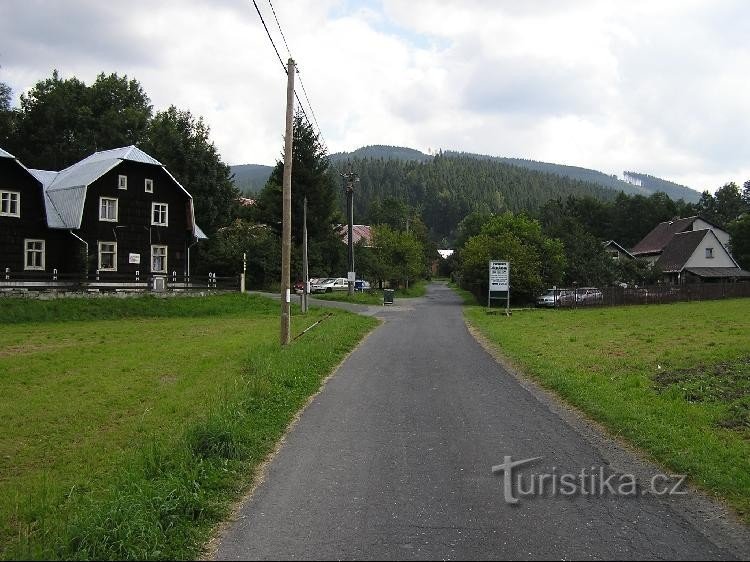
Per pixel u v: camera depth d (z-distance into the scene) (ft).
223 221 216.33
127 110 220.43
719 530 18.62
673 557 16.79
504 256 159.33
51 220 127.24
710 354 54.29
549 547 17.38
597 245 195.72
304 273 114.62
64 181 141.18
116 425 36.60
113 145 214.07
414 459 25.86
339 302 155.33
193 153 206.28
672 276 229.66
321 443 28.58
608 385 40.01
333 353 57.57
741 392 37.68
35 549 16.90
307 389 40.88
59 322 101.19
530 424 31.78
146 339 76.43
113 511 18.57
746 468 23.43
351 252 168.35
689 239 234.79
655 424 29.86
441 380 44.86
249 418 31.45
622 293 164.55
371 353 60.23
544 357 54.44
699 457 24.82
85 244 129.08
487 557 16.74
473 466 24.89
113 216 136.15
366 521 19.38
